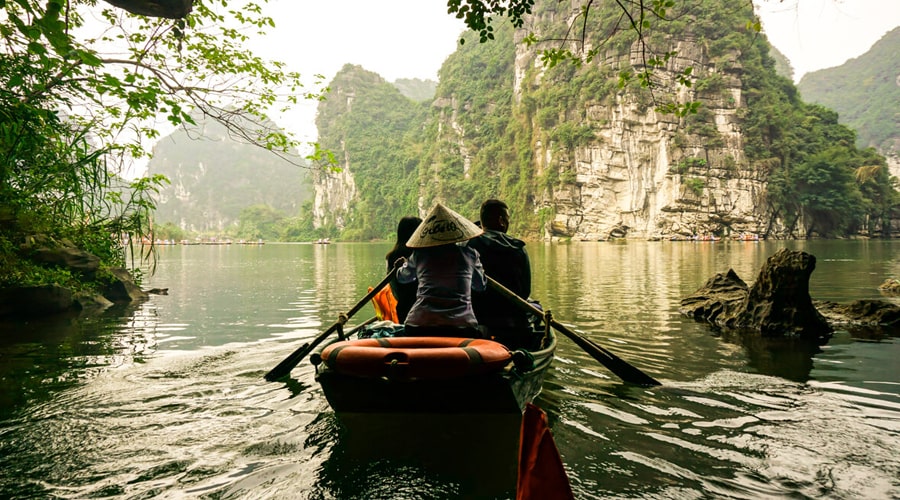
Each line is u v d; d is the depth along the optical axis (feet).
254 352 16.12
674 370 13.24
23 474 7.81
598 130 215.31
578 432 9.20
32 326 21.26
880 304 19.84
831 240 177.99
